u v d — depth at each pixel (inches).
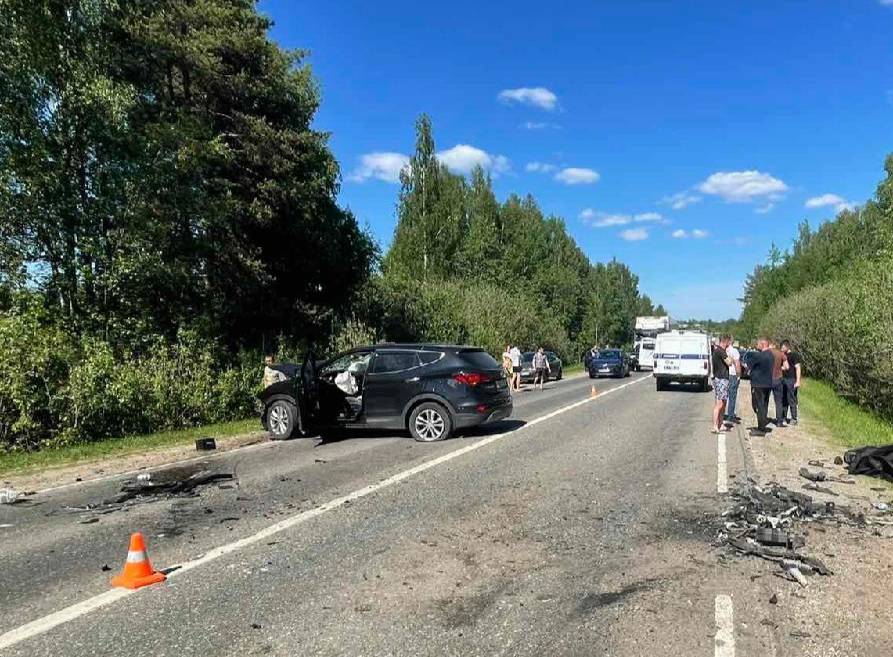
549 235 3034.0
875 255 898.7
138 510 284.4
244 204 889.5
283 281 1068.5
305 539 236.2
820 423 598.2
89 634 160.4
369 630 161.3
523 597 181.9
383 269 1507.1
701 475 348.8
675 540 233.9
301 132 964.0
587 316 2979.8
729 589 187.9
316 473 358.6
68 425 497.7
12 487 343.6
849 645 154.0
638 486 321.4
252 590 187.6
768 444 462.9
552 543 230.2
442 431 478.3
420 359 489.1
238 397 647.1
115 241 670.5
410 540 233.5
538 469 364.5
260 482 337.1
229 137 908.6
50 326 571.5
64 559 219.0
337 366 510.3
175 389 586.6
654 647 152.3
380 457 407.8
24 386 476.1
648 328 2214.6
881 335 635.5
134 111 715.4
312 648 152.2
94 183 661.9
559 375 1537.9
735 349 626.8
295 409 494.6
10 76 603.2
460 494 304.0
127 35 757.3
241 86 892.0
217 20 866.1
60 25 631.8
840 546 229.0
